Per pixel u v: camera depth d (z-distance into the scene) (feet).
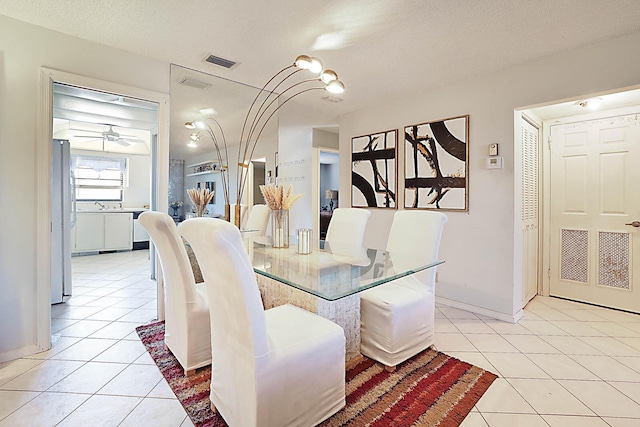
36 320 7.14
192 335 6.20
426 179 11.10
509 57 8.52
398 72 9.52
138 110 12.58
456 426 4.90
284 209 8.23
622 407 5.38
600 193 10.57
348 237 9.40
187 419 5.00
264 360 4.16
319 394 4.82
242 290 4.02
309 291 4.78
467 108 10.09
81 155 20.10
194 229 4.30
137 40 7.79
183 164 9.81
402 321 6.57
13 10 6.50
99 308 10.11
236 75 9.97
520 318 9.50
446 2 6.18
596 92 7.78
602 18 6.70
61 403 5.37
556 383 6.08
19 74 6.89
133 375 6.23
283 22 6.95
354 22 6.91
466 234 10.14
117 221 20.02
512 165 9.18
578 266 11.07
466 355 7.18
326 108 13.20
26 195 7.02
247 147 11.31
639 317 9.57
